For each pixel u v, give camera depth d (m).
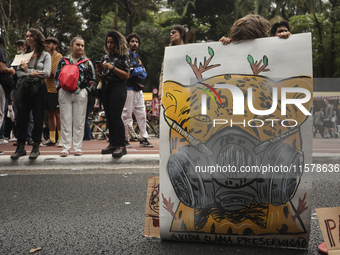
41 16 36.06
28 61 5.51
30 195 4.20
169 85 2.60
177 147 2.55
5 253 2.54
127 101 7.14
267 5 27.20
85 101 5.97
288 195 2.37
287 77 2.42
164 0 36.47
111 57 5.70
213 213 2.49
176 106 2.56
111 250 2.56
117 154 5.94
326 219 2.35
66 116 5.92
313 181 4.61
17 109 5.82
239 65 2.50
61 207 3.70
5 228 3.08
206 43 2.58
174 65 2.61
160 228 2.61
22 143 5.97
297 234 2.38
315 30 32.22
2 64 6.02
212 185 2.49
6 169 5.82
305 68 2.40
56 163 5.88
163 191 2.58
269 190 2.40
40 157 5.91
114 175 5.30
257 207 2.42
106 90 5.91
